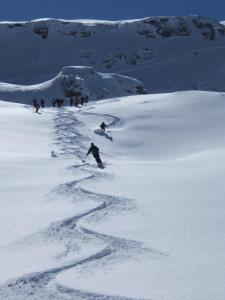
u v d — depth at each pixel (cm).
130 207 1373
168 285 809
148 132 4216
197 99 5500
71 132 3703
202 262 923
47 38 19150
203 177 1847
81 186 1681
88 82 9856
